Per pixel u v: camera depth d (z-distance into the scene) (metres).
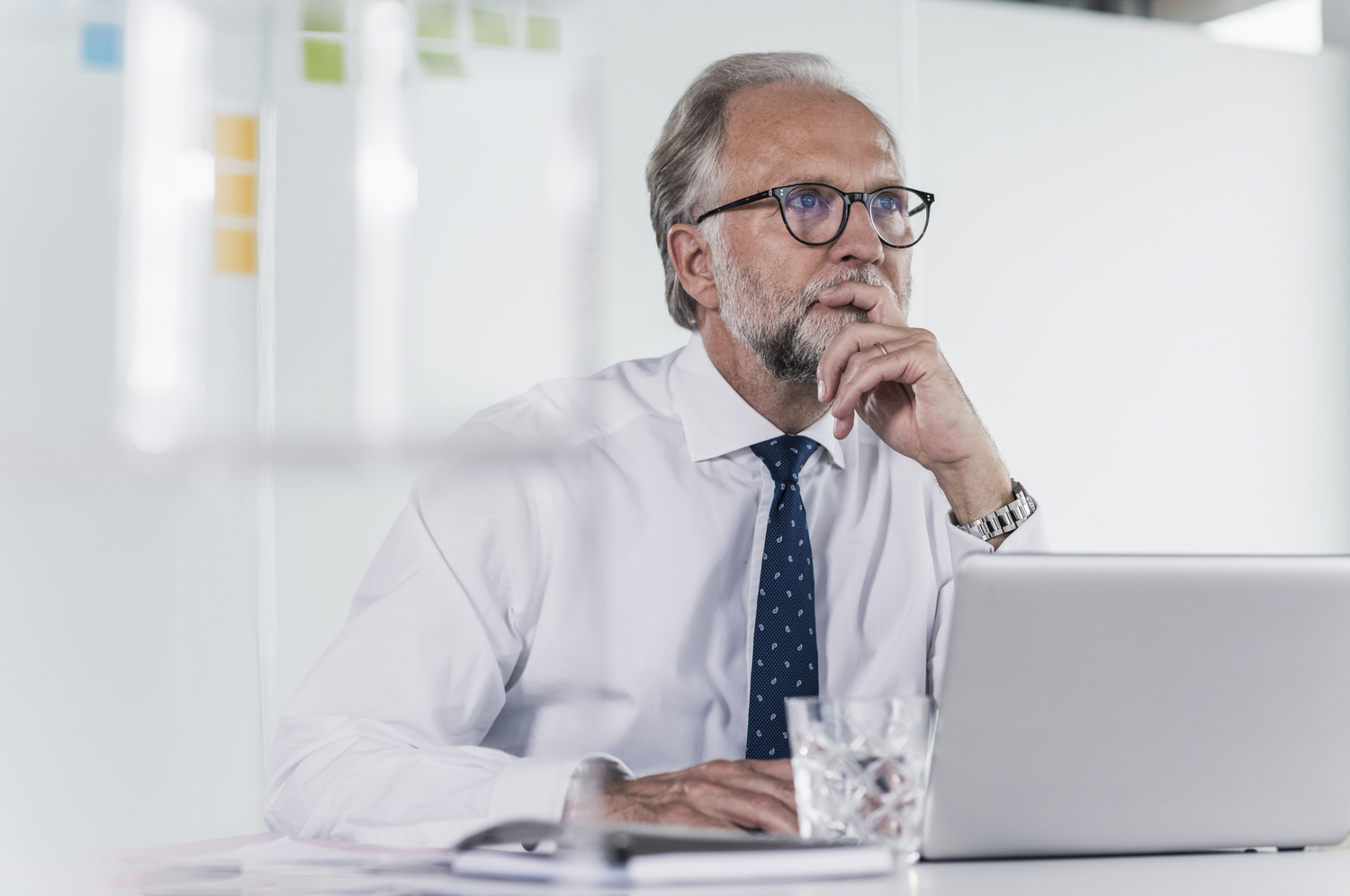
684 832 0.80
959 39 2.62
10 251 0.82
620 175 2.28
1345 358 2.89
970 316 2.61
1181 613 0.86
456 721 1.46
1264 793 0.90
